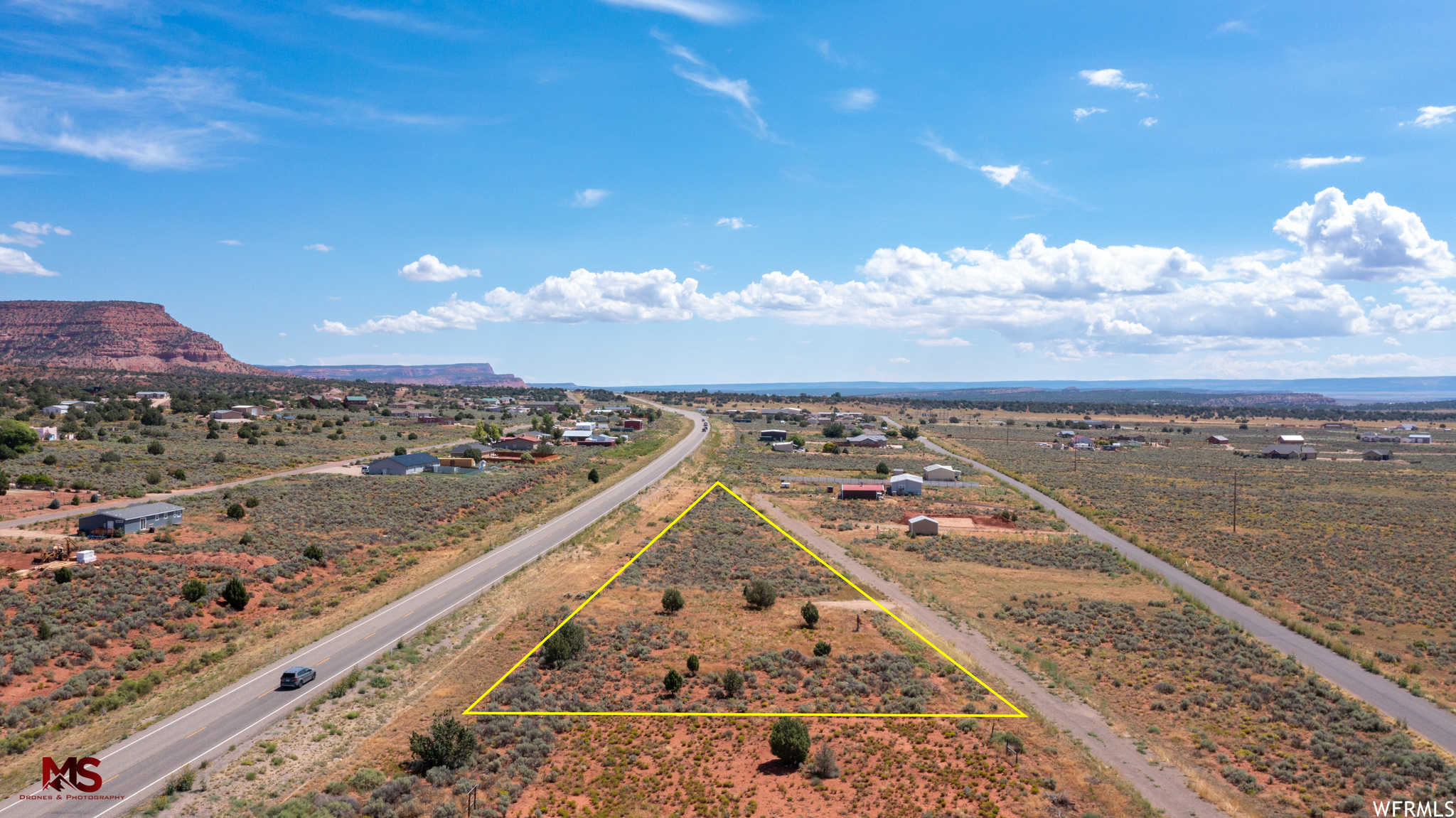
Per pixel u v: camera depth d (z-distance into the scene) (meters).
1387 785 32.81
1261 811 31.09
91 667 43.53
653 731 37.97
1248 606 60.38
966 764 33.88
